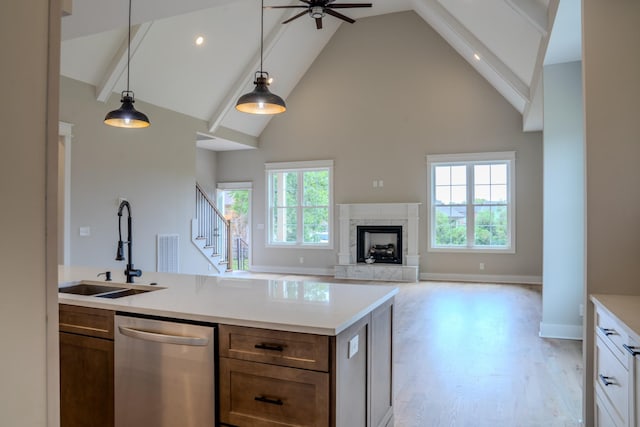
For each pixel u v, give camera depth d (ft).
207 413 6.12
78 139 19.67
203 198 29.09
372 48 29.86
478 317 18.31
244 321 5.92
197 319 6.24
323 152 31.14
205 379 6.12
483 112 27.50
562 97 14.42
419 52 28.81
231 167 34.04
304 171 32.04
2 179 2.08
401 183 29.25
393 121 29.43
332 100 30.91
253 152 33.30
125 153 22.02
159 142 24.09
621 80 7.85
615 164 7.84
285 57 28.40
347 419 5.95
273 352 5.78
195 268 26.86
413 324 17.19
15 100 2.13
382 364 7.59
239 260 34.94
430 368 12.26
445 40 28.17
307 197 31.99
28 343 2.20
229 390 6.04
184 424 6.29
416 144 28.91
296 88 31.83
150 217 23.50
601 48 7.94
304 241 32.09
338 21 29.86
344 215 30.14
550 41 12.33
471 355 13.39
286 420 5.71
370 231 29.78
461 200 28.40
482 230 28.04
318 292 7.95
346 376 5.92
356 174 30.32
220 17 22.09
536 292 23.84
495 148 27.27
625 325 5.55
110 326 6.97
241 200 35.32
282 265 32.37
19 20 2.15
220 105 27.35
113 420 6.95
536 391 10.63
